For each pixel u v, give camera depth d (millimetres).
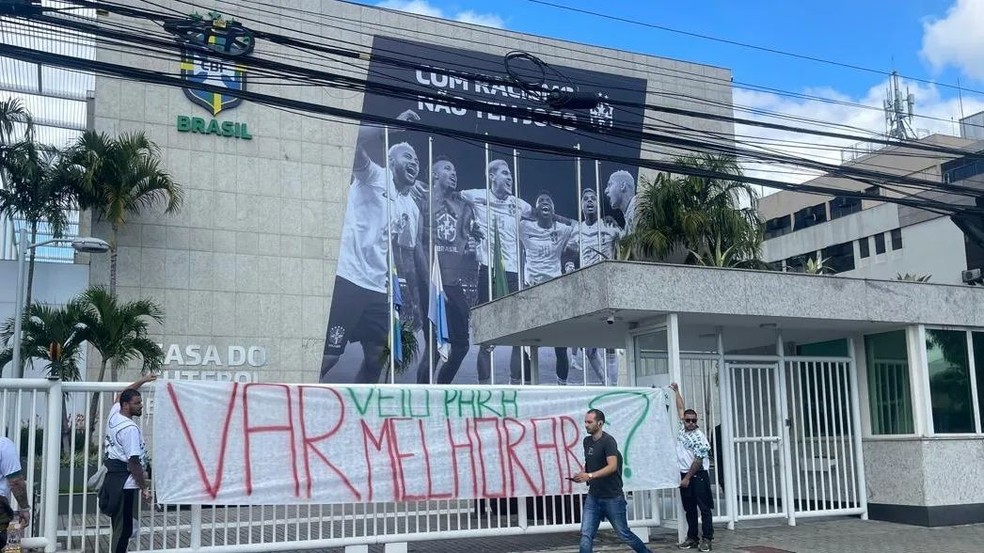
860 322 14875
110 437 9500
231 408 10664
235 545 10500
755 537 13547
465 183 33125
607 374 34156
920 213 47688
